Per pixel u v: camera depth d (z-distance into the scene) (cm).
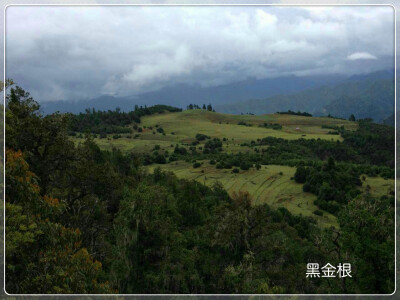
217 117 19025
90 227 1798
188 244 2148
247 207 2255
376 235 1497
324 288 1591
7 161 1048
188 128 16400
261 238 2102
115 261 1574
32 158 1706
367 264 1420
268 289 1552
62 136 1791
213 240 2070
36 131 1634
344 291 1491
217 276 1748
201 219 2811
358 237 1507
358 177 5956
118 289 1456
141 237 1730
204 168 8519
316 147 9906
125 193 1903
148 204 1853
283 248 2017
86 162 1925
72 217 1706
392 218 1508
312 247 1944
